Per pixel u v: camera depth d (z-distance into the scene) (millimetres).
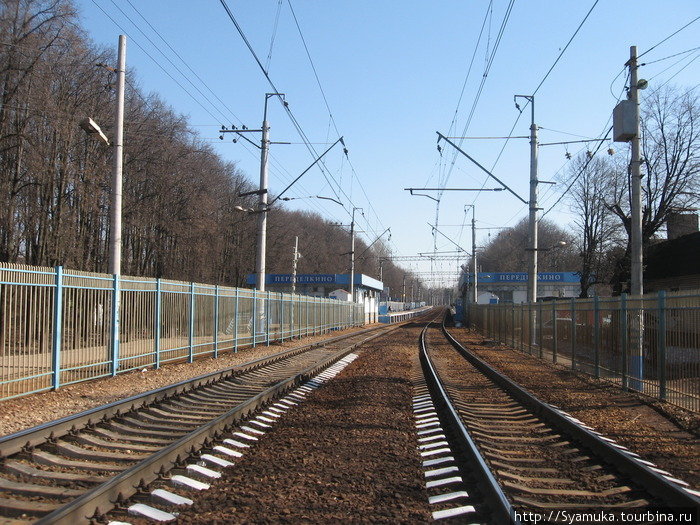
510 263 89812
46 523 4277
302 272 86188
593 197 37188
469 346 31656
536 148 26328
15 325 10734
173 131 37312
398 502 5691
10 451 6527
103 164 29281
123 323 14547
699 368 10312
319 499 5715
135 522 4883
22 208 27562
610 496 5902
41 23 23922
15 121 25672
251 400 10336
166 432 8367
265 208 27812
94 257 37062
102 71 29734
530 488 6098
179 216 41594
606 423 10031
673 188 28453
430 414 10438
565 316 19875
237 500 5566
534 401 11219
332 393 13484
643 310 13023
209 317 20000
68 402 10531
